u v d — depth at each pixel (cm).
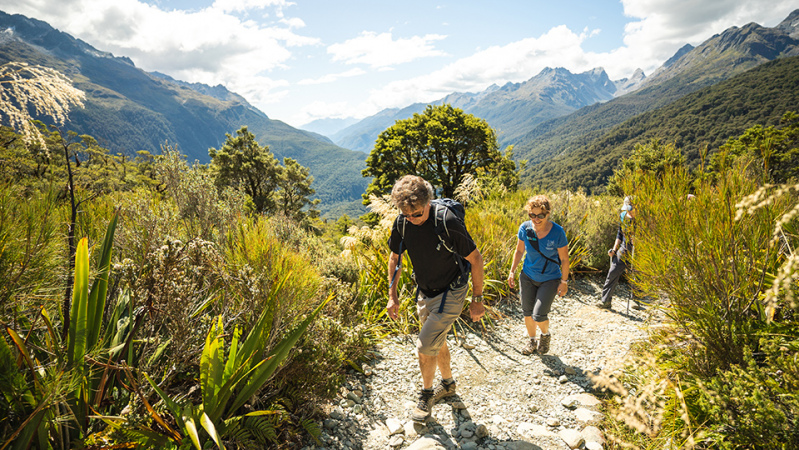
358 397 319
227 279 253
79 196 293
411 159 3712
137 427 179
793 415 178
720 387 199
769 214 256
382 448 265
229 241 355
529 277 403
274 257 294
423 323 310
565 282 383
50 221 196
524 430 286
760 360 236
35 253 170
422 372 295
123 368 175
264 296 252
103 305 190
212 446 202
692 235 276
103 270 191
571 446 265
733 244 251
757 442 176
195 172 430
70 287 187
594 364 382
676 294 282
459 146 3500
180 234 327
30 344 171
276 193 5175
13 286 160
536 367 387
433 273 287
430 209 274
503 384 355
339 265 459
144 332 220
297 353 274
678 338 285
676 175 358
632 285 547
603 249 690
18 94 156
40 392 155
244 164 4441
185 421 178
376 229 594
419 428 287
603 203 805
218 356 200
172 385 235
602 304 550
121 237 271
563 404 317
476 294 287
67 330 182
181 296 198
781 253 251
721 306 259
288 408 267
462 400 327
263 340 242
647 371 254
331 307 369
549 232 380
